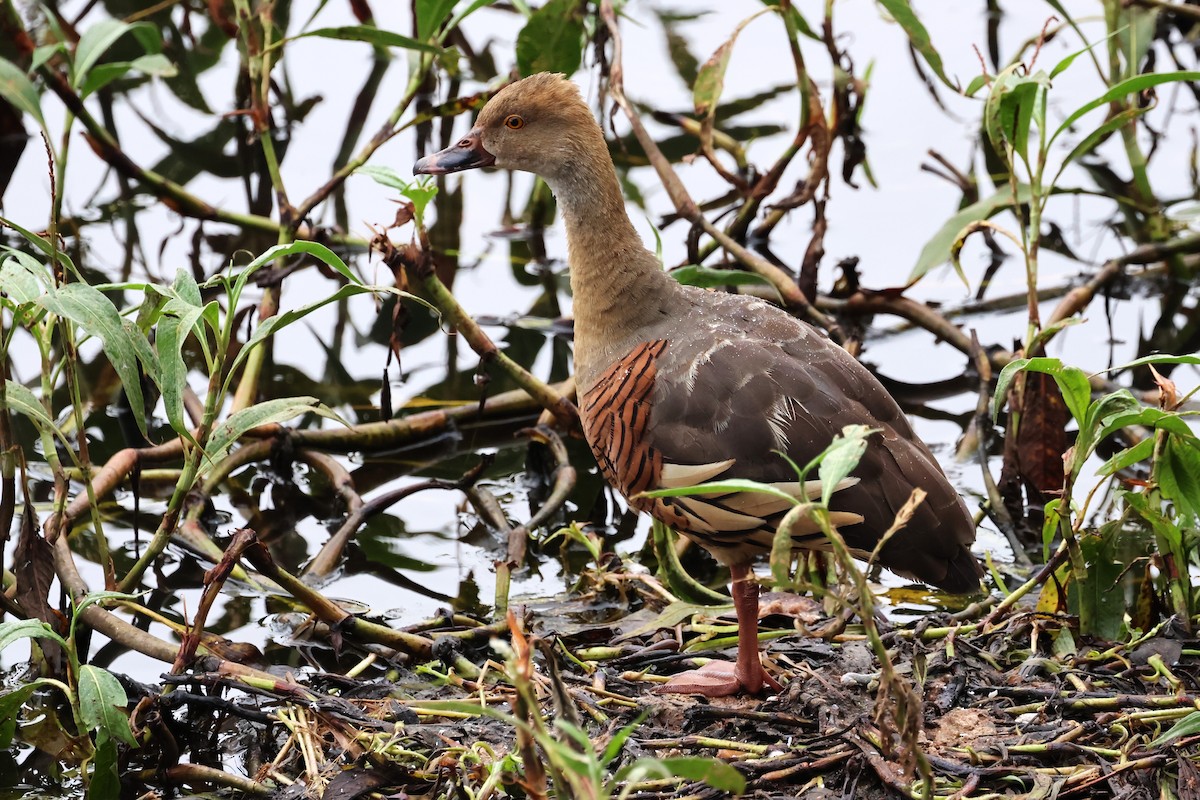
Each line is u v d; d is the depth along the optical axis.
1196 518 9.81
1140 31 14.98
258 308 13.61
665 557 10.52
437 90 17.11
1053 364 8.95
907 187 16.83
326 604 9.70
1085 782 7.86
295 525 11.98
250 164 16.81
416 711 8.91
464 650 9.89
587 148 9.98
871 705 8.82
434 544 11.67
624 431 9.20
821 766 8.12
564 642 9.97
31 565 9.43
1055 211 16.38
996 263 15.66
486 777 8.13
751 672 9.09
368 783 8.18
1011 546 11.17
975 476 12.27
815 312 13.07
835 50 14.03
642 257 9.87
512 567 11.06
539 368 14.15
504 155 10.39
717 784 6.34
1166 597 9.78
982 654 9.35
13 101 12.78
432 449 13.08
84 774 8.51
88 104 17.91
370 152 13.70
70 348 9.61
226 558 9.04
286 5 18.47
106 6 18.59
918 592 10.75
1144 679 8.99
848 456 6.71
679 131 17.33
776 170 13.95
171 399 8.69
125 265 15.28
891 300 14.03
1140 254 14.70
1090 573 9.53
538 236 16.30
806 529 8.50
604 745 8.42
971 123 18.05
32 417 9.77
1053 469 11.48
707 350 9.11
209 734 9.07
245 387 12.75
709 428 8.84
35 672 9.73
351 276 9.12
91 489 9.80
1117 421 8.93
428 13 13.14
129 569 11.05
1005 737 8.45
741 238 14.42
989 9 19.59
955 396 13.60
